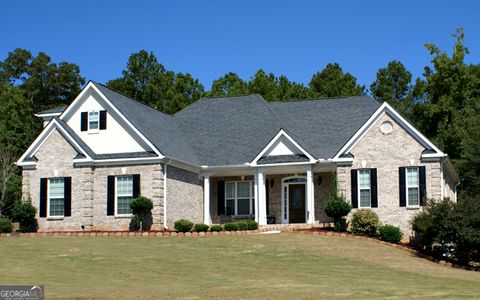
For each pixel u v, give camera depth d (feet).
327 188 139.64
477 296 67.15
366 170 128.26
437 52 201.87
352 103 152.97
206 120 156.46
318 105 155.53
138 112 141.90
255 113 154.92
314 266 91.71
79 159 131.95
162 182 129.39
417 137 126.41
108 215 130.41
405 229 124.57
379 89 270.05
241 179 145.79
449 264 102.99
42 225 132.46
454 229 105.29
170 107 235.20
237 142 146.92
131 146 132.46
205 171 142.82
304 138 144.25
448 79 199.21
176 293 66.44
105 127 134.62
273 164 134.82
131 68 261.03
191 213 140.15
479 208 105.81
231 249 104.47
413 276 86.12
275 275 83.25
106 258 94.53
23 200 133.80
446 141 197.57
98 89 134.82
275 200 142.72
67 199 131.85
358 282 77.97
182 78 253.24
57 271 83.56
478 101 195.42
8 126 191.72
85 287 70.59
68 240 114.32
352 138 128.98
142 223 128.16
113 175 131.44
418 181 125.49
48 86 267.59
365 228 121.29
